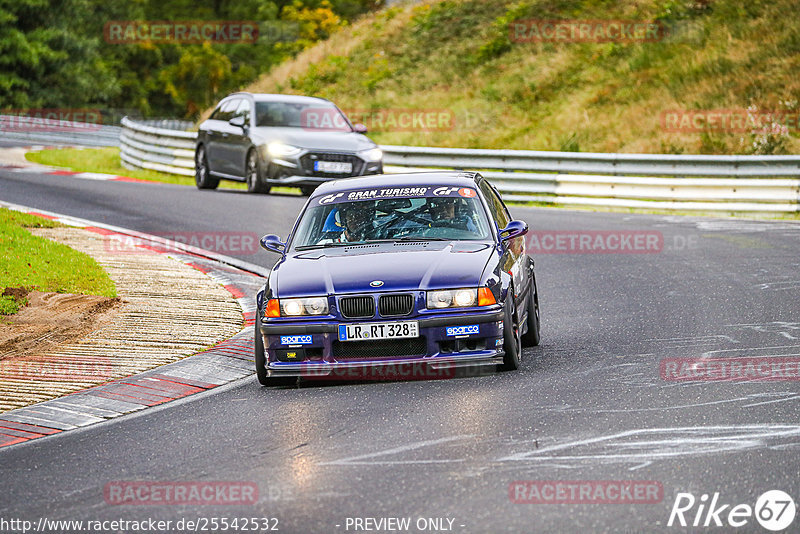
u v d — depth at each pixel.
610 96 117.12
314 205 34.16
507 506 18.41
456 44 148.00
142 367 32.19
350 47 159.38
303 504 19.14
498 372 30.22
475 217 32.88
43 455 23.91
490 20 152.12
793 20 118.75
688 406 25.00
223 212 67.56
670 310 39.28
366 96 139.62
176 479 21.30
